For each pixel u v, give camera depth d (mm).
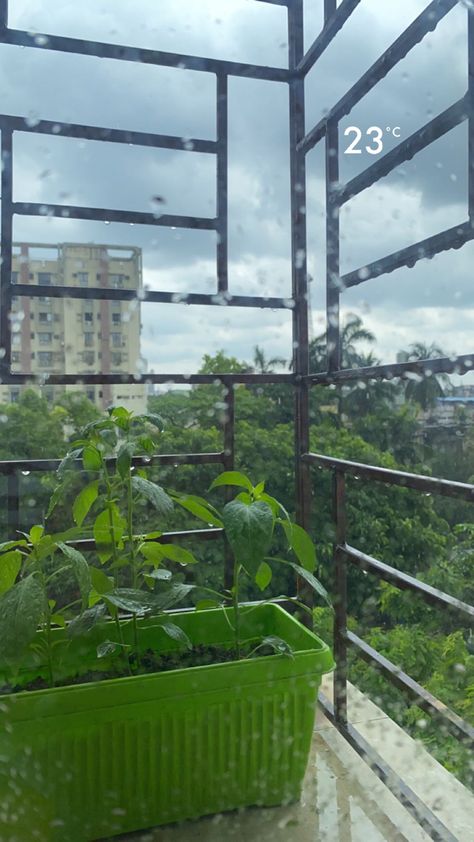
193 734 1052
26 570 1090
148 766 1034
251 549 1055
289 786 1114
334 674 1383
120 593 1106
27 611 964
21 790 971
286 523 1192
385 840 1029
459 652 1560
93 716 983
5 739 945
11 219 1367
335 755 1276
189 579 1564
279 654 1093
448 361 973
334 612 1390
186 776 1058
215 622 1315
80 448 1221
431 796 1114
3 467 1347
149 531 1477
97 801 1015
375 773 1201
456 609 957
